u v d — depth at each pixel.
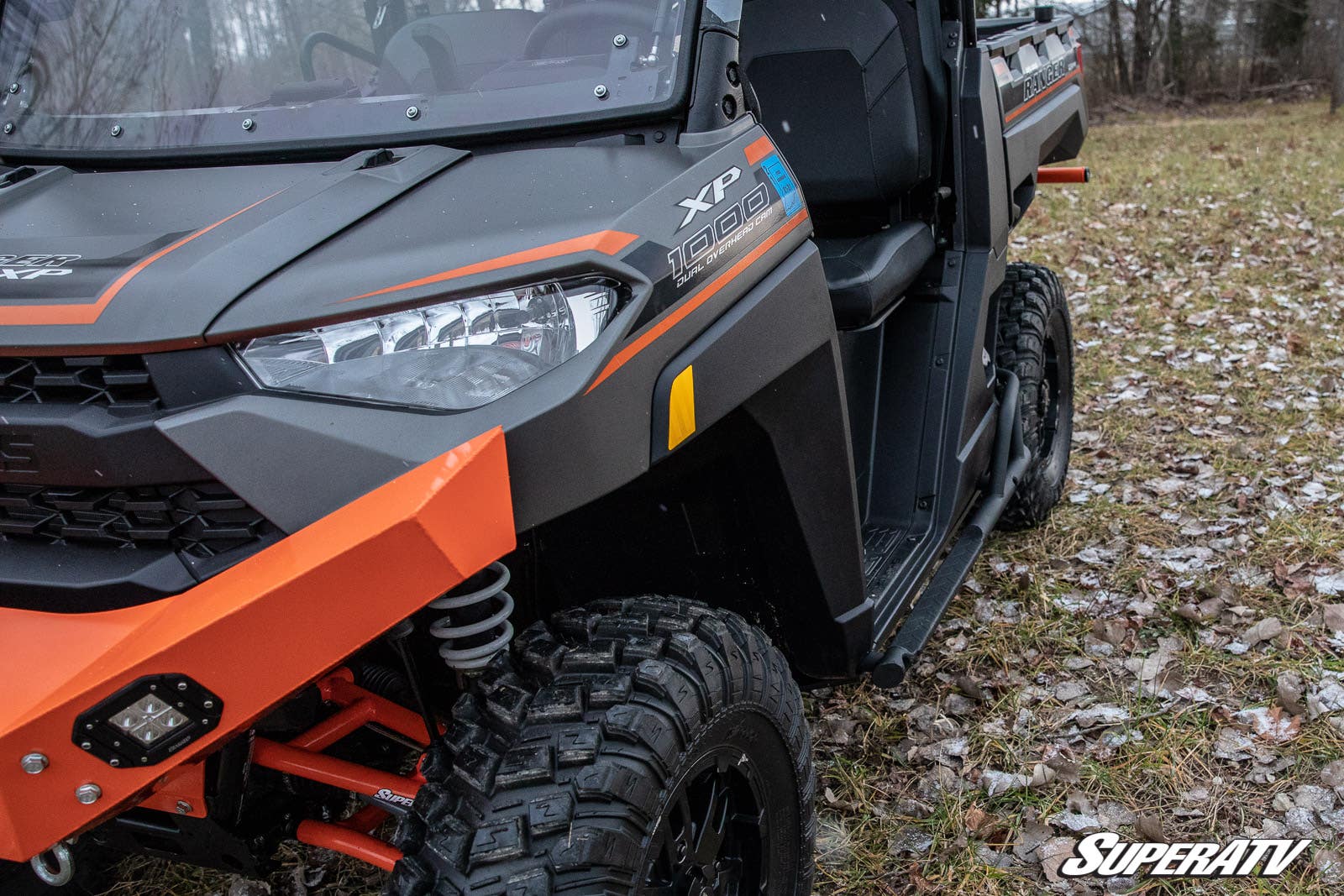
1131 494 4.11
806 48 2.97
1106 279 7.13
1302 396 4.88
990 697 2.98
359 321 1.44
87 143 2.05
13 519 1.50
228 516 1.40
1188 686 2.94
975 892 2.31
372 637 1.36
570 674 1.65
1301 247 7.46
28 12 2.24
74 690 1.28
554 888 1.46
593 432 1.50
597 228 1.56
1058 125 4.04
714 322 1.75
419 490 1.34
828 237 3.24
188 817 1.78
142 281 1.46
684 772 1.62
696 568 2.16
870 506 3.04
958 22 3.07
